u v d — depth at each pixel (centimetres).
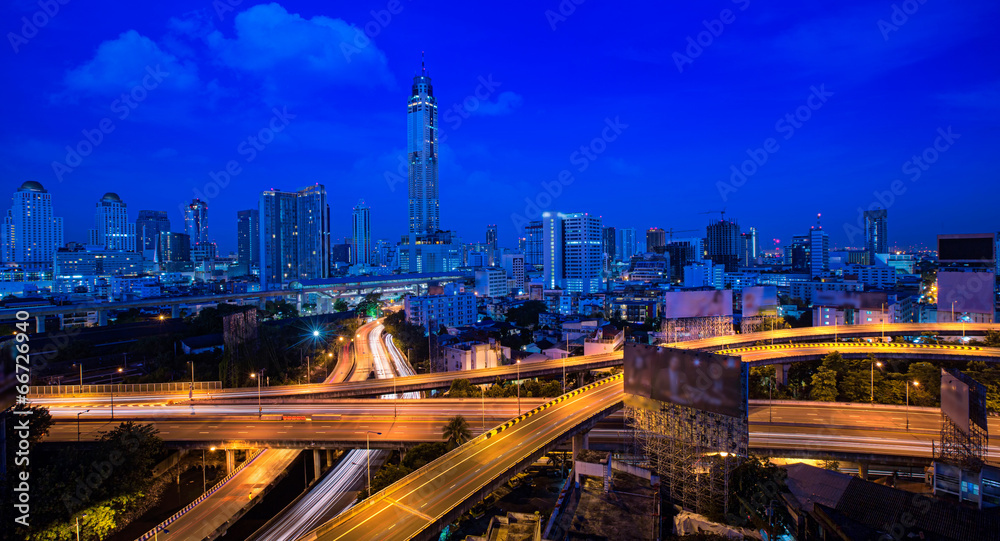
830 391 11875
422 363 18938
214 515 8206
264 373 15325
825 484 7312
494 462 7525
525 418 9300
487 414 10456
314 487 9381
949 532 6122
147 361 17162
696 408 7550
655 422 8031
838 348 15112
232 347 15338
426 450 8331
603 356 15612
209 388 12500
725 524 6925
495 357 16500
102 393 12138
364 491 7906
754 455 8288
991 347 14938
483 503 8781
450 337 18975
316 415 10444
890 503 6700
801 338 17325
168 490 9669
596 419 9150
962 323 18438
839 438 8700
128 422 9669
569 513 6938
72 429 9788
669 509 7375
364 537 5803
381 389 12450
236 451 10400
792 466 7938
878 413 9962
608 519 6775
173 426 9881
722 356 7288
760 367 14388
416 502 6512
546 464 10250
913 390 11450
